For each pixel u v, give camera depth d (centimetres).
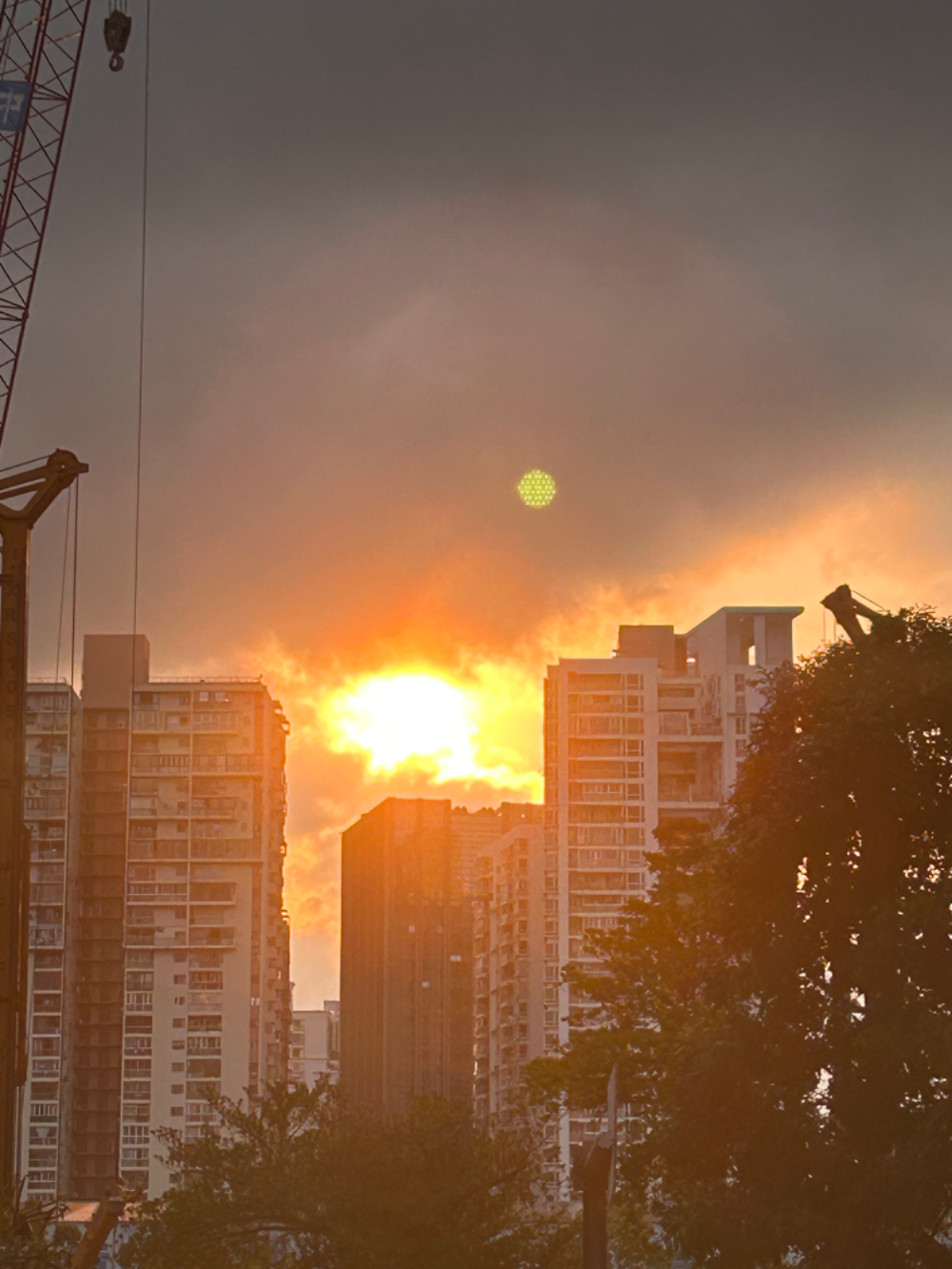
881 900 8394
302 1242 9912
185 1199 9738
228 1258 9788
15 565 9981
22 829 9781
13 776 9781
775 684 9269
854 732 8519
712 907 9212
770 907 8738
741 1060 8656
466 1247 9525
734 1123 8675
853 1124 8438
